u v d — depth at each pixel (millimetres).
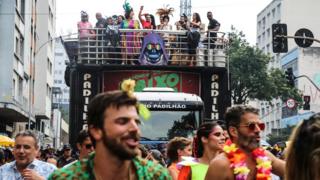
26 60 36875
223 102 15000
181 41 16328
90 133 3408
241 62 48625
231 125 4691
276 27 21328
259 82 48594
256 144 4602
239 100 49938
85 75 14688
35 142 6711
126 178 3441
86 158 3502
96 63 15289
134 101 3365
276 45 21328
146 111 3459
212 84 15070
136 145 3330
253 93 49781
